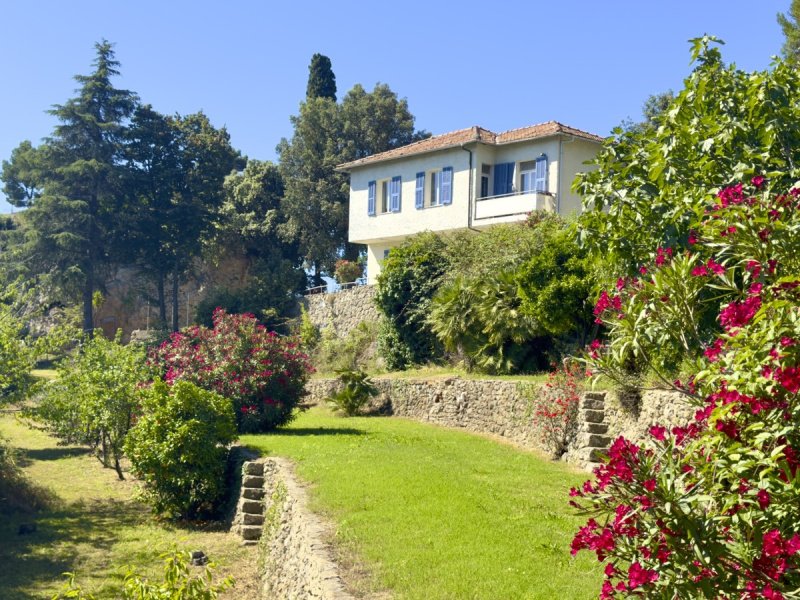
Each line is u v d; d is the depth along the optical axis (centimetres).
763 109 1022
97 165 4778
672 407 1323
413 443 1905
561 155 3083
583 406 1652
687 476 488
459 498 1191
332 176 5284
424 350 3014
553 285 2059
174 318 5262
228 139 6316
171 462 1720
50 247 4794
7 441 2042
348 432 2164
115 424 2138
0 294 2039
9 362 1895
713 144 1020
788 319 464
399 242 3762
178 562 767
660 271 626
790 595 419
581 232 1068
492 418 2127
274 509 1386
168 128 5381
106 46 5206
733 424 470
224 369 2258
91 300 4950
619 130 1165
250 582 1311
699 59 1131
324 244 5200
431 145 3519
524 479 1397
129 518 1764
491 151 3347
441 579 816
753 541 452
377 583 818
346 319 3941
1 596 1226
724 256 681
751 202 598
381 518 1079
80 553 1477
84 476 2228
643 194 1046
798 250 538
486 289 2369
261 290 4888
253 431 2244
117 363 2227
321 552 939
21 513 1797
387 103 5403
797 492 425
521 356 2336
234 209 5659
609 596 512
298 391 2330
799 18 2478
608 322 694
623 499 491
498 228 2709
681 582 459
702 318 849
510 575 826
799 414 450
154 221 5075
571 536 977
